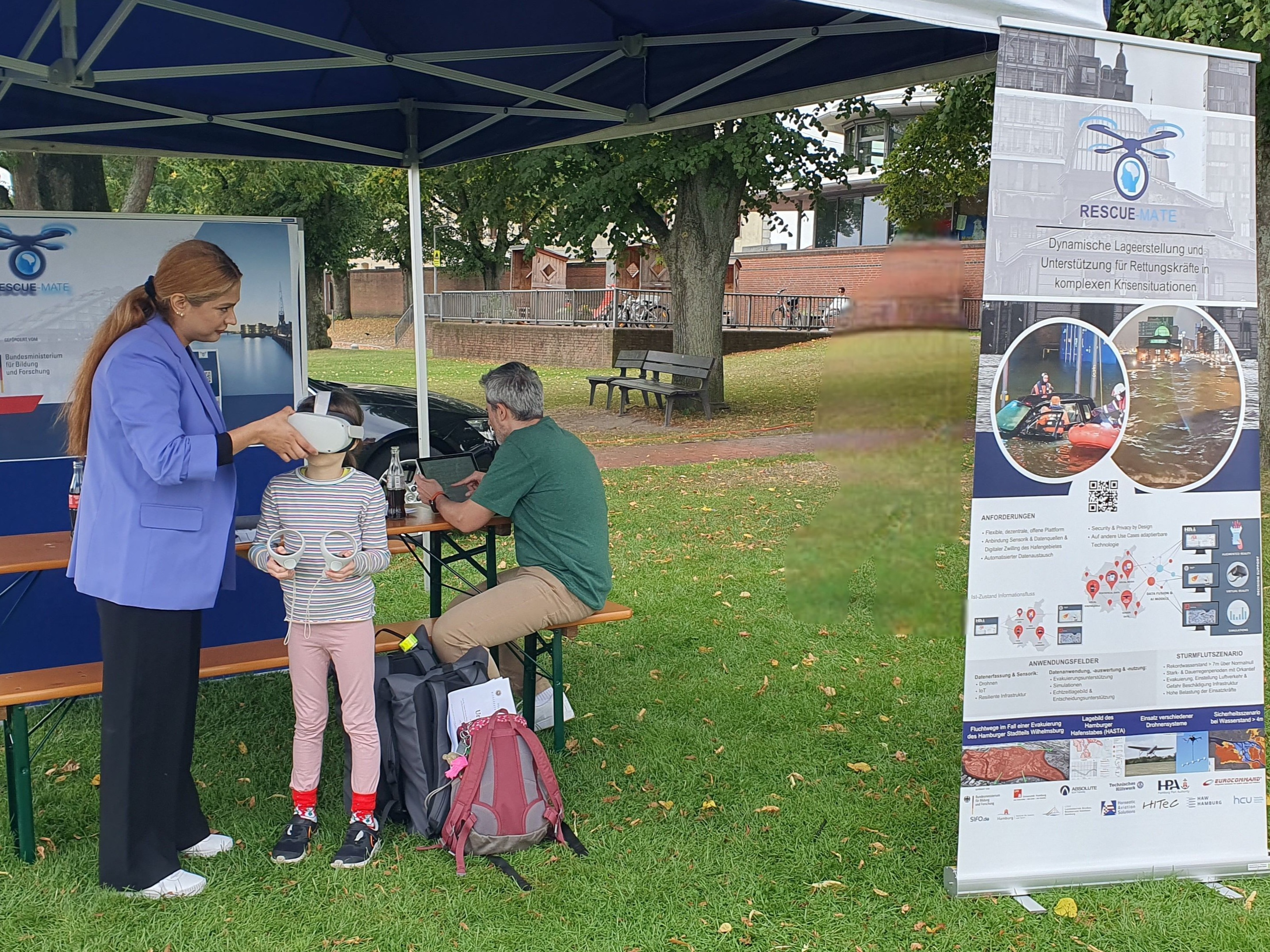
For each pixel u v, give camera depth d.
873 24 3.93
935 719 4.71
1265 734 3.46
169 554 3.07
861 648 5.62
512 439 4.11
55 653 4.86
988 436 3.11
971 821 3.26
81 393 3.18
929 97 20.92
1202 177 3.21
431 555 4.43
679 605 6.35
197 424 3.18
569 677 5.21
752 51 4.50
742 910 3.19
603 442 13.30
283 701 4.90
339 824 3.68
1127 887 3.31
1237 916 3.15
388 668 3.73
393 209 33.72
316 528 3.35
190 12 3.62
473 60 4.61
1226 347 3.26
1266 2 7.18
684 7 4.10
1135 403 3.20
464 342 28.56
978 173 14.14
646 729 4.58
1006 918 3.14
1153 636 3.30
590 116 5.15
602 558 4.13
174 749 3.22
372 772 3.47
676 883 3.34
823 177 15.09
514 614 4.00
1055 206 3.08
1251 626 3.36
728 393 18.00
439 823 3.52
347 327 46.78
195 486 3.12
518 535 4.17
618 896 3.26
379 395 8.88
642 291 24.58
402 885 3.30
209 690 5.05
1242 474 3.31
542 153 14.45
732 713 4.78
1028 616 3.21
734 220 15.47
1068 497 3.19
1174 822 3.38
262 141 5.63
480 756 3.49
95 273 4.66
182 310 3.13
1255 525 3.33
